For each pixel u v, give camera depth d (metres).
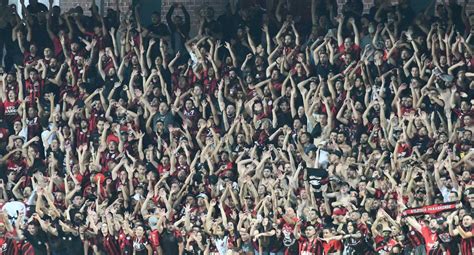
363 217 99.12
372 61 111.25
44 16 117.81
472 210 97.69
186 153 108.62
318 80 111.12
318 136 108.81
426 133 106.12
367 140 106.94
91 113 112.44
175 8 122.81
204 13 115.75
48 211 104.25
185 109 112.06
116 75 114.81
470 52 110.25
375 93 109.31
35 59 116.50
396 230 98.19
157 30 116.50
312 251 99.12
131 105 113.00
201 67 114.12
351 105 108.94
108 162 108.75
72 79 115.56
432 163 102.62
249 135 109.31
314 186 103.31
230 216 102.75
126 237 102.25
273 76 111.81
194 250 101.81
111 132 110.75
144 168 107.06
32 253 102.44
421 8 117.06
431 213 98.38
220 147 108.94
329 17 114.25
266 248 100.25
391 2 119.06
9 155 110.50
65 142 111.31
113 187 106.69
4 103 114.12
